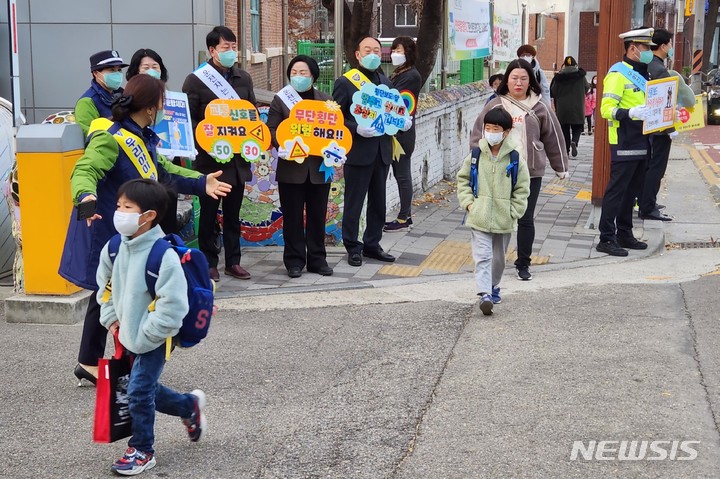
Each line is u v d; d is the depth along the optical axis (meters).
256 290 8.00
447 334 6.69
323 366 6.03
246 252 9.41
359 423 5.07
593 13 43.00
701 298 7.48
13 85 7.98
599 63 10.40
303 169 8.20
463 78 17.00
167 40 10.95
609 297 7.62
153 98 5.35
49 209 7.00
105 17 10.96
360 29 13.37
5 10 11.03
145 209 4.24
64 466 4.55
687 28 44.59
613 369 5.85
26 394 5.57
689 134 25.53
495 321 7.00
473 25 15.34
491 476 4.39
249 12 15.12
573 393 5.45
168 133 7.68
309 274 8.59
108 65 6.30
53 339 6.68
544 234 10.58
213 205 8.14
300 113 8.09
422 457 4.62
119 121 5.33
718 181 15.73
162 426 5.09
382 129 8.60
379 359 6.16
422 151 13.02
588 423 5.01
